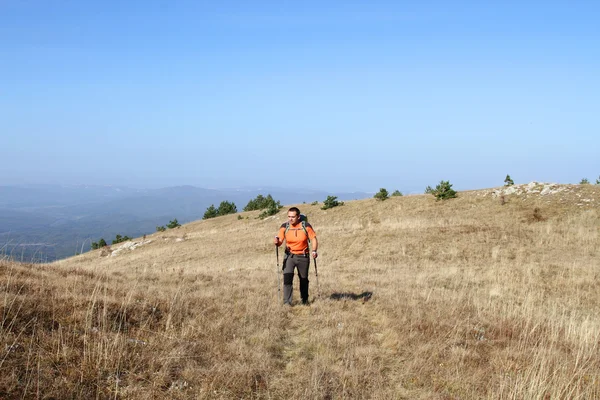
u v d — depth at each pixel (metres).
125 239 50.59
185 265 24.69
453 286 13.63
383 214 36.78
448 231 25.25
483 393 5.33
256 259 24.44
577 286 13.41
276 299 9.78
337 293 10.97
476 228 25.52
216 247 31.48
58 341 5.18
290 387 5.17
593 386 5.47
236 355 5.86
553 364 6.12
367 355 6.27
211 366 5.43
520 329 7.93
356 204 43.31
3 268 8.69
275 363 5.85
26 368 4.49
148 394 4.48
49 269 10.40
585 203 28.27
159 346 5.75
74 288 7.75
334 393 5.10
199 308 7.96
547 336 7.56
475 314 9.05
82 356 5.03
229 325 7.15
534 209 28.94
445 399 5.14
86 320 5.88
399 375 5.80
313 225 37.47
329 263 21.58
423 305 9.59
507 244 22.06
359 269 18.41
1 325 5.17
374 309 9.28
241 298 9.67
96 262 32.97
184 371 5.16
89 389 4.49
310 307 9.10
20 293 6.84
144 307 7.18
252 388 5.05
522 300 11.48
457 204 34.44
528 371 5.54
